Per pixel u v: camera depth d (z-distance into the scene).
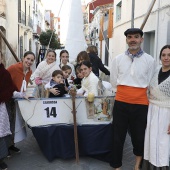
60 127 4.02
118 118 3.65
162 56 3.27
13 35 20.08
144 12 11.11
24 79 4.34
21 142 4.96
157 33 9.62
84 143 4.05
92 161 4.15
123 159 4.29
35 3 41.16
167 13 8.85
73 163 4.08
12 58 17.69
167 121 3.31
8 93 3.70
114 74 3.64
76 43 8.72
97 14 26.97
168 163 3.34
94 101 4.01
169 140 3.34
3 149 3.75
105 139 4.04
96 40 27.45
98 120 4.05
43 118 4.01
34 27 40.62
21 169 3.90
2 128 3.67
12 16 19.48
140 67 3.44
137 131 3.61
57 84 4.23
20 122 4.14
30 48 35.38
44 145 4.08
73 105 3.82
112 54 18.16
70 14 8.77
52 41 33.94
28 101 3.97
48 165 4.02
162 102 3.32
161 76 3.34
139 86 3.47
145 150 3.51
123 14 14.80
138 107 3.52
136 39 3.40
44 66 5.57
